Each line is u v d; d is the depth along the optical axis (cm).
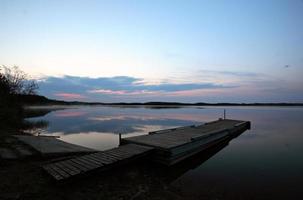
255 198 624
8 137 1181
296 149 1320
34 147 934
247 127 2314
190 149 1035
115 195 575
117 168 754
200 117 4000
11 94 2922
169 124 2603
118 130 1989
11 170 659
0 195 487
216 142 1406
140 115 4472
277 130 2209
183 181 750
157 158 891
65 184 571
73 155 895
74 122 2753
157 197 596
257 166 955
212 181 757
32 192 518
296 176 818
